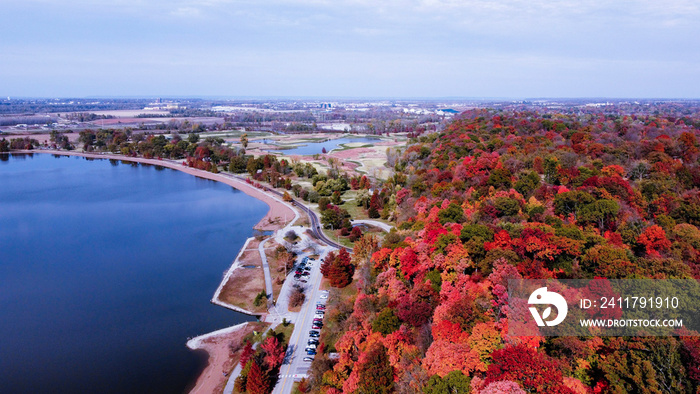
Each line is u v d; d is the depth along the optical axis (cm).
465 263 8469
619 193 11631
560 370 5781
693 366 5066
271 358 8888
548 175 14050
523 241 8650
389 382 6988
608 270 7400
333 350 9494
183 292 12850
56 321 11244
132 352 9875
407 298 8494
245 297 12269
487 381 5703
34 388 8700
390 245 11281
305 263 14475
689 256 8544
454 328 6875
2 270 14438
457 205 11900
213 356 9644
